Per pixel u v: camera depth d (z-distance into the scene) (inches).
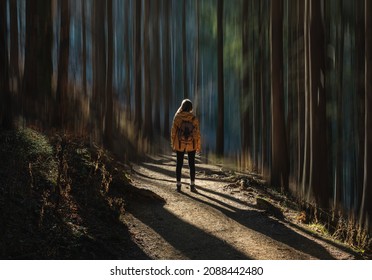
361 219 310.7
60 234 178.9
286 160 367.6
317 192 331.9
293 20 434.0
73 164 251.1
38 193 202.7
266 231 237.3
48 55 338.3
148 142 626.2
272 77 369.1
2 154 221.3
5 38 260.5
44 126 309.4
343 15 450.3
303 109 394.6
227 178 374.9
